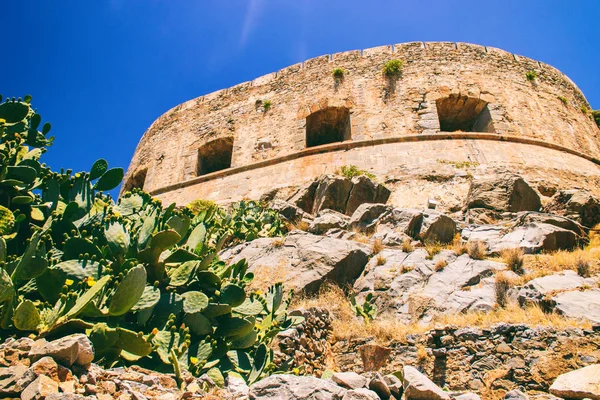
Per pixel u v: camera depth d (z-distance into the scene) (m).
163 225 6.05
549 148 21.94
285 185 21.25
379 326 8.46
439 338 7.38
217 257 7.00
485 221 14.54
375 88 23.89
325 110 23.97
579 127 24.34
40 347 3.51
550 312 7.93
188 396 3.86
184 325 5.05
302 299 10.61
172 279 5.61
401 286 10.45
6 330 4.07
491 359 6.65
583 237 12.22
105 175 6.33
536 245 11.32
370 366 7.47
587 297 7.83
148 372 4.10
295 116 24.44
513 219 13.55
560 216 12.70
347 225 14.62
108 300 4.61
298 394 4.14
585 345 6.26
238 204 18.00
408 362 7.29
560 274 9.29
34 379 3.24
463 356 6.89
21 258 4.32
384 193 17.80
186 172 25.39
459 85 23.39
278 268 11.61
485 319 7.98
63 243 5.11
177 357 4.63
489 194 15.30
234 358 5.43
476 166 19.86
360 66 25.03
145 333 4.93
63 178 6.04
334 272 11.30
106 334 4.17
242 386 4.54
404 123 22.30
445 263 10.90
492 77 24.05
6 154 5.72
